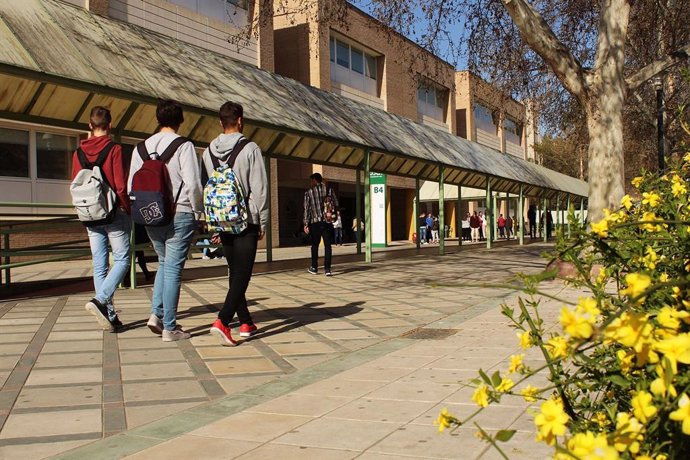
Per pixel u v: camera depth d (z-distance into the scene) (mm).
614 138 11438
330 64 31703
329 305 8672
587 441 1277
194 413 4008
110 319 6625
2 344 6004
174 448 3383
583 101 11648
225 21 24469
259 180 5945
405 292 10078
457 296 9570
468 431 3539
